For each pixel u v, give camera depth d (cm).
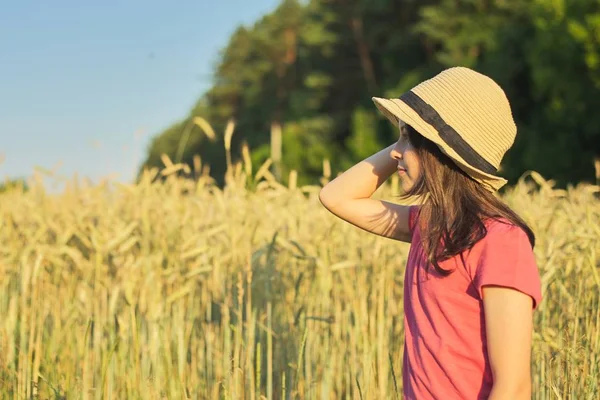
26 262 381
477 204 193
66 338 389
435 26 3325
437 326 194
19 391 349
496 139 197
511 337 180
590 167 2114
